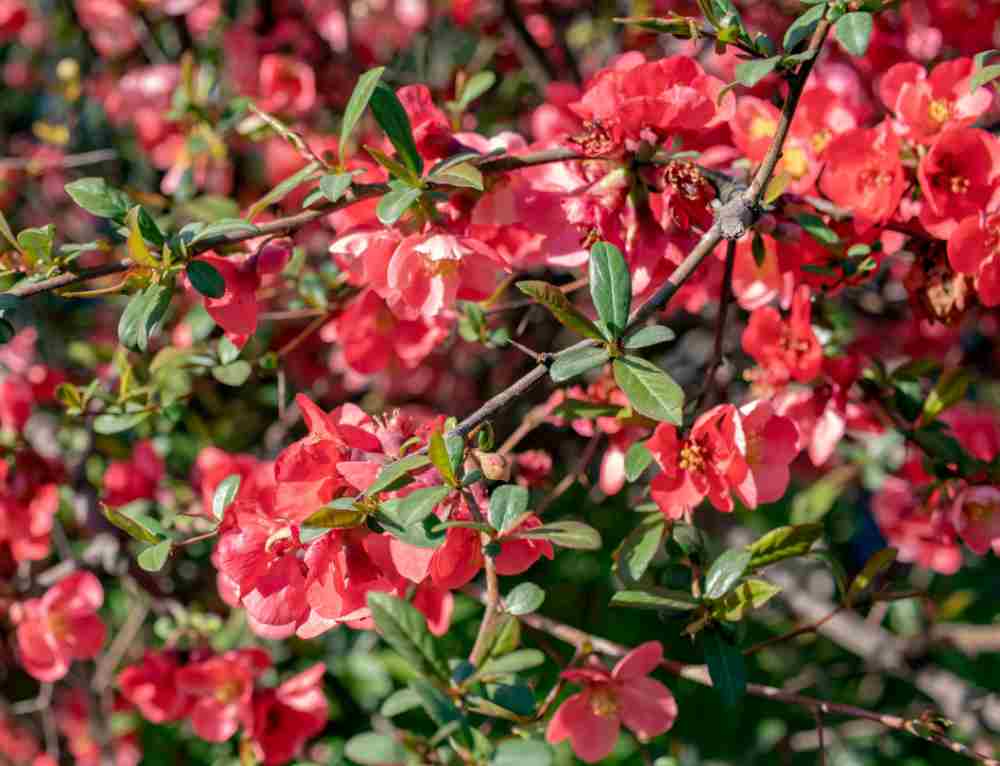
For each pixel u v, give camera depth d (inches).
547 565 58.7
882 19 47.4
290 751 46.3
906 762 56.5
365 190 39.3
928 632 52.5
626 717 40.7
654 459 39.9
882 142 40.7
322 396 55.6
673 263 40.4
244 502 38.5
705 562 40.5
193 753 58.1
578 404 41.3
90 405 49.7
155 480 49.5
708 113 39.8
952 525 43.1
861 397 44.0
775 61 37.7
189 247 38.8
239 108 49.8
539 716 40.2
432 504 36.3
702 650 39.9
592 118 40.7
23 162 55.4
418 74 56.0
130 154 58.7
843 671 53.3
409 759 41.2
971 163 40.3
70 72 56.4
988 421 46.1
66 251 39.9
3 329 39.1
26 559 49.2
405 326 45.1
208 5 56.7
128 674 46.9
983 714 50.5
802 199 41.4
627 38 55.4
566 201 40.4
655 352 54.0
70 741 57.7
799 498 52.4
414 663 39.3
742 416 39.6
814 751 57.0
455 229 40.3
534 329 54.4
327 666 54.1
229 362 45.2
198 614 48.1
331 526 36.7
